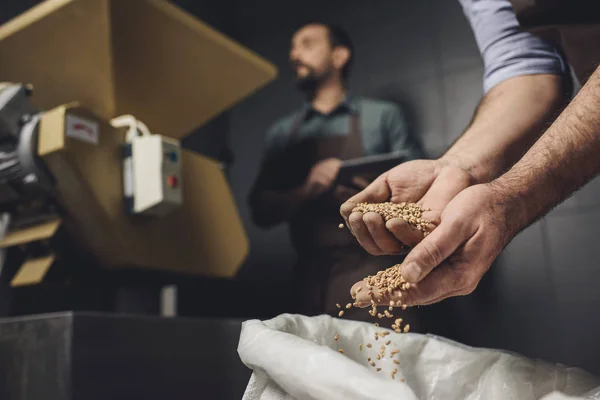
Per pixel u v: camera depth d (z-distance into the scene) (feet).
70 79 4.31
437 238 1.71
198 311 7.57
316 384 1.56
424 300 1.82
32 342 3.30
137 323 3.53
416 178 2.29
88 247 3.97
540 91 2.59
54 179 3.75
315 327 1.98
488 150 2.43
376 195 2.30
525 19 2.58
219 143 8.09
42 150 3.65
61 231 3.90
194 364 3.80
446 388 1.97
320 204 6.70
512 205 1.79
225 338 4.03
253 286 7.52
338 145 6.99
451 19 7.04
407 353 2.04
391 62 7.27
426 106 7.01
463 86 6.88
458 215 1.73
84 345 3.23
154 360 3.58
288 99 7.82
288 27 8.01
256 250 7.57
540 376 1.84
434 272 1.78
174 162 4.08
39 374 3.24
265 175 7.31
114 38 4.06
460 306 6.33
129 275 4.21
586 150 1.80
